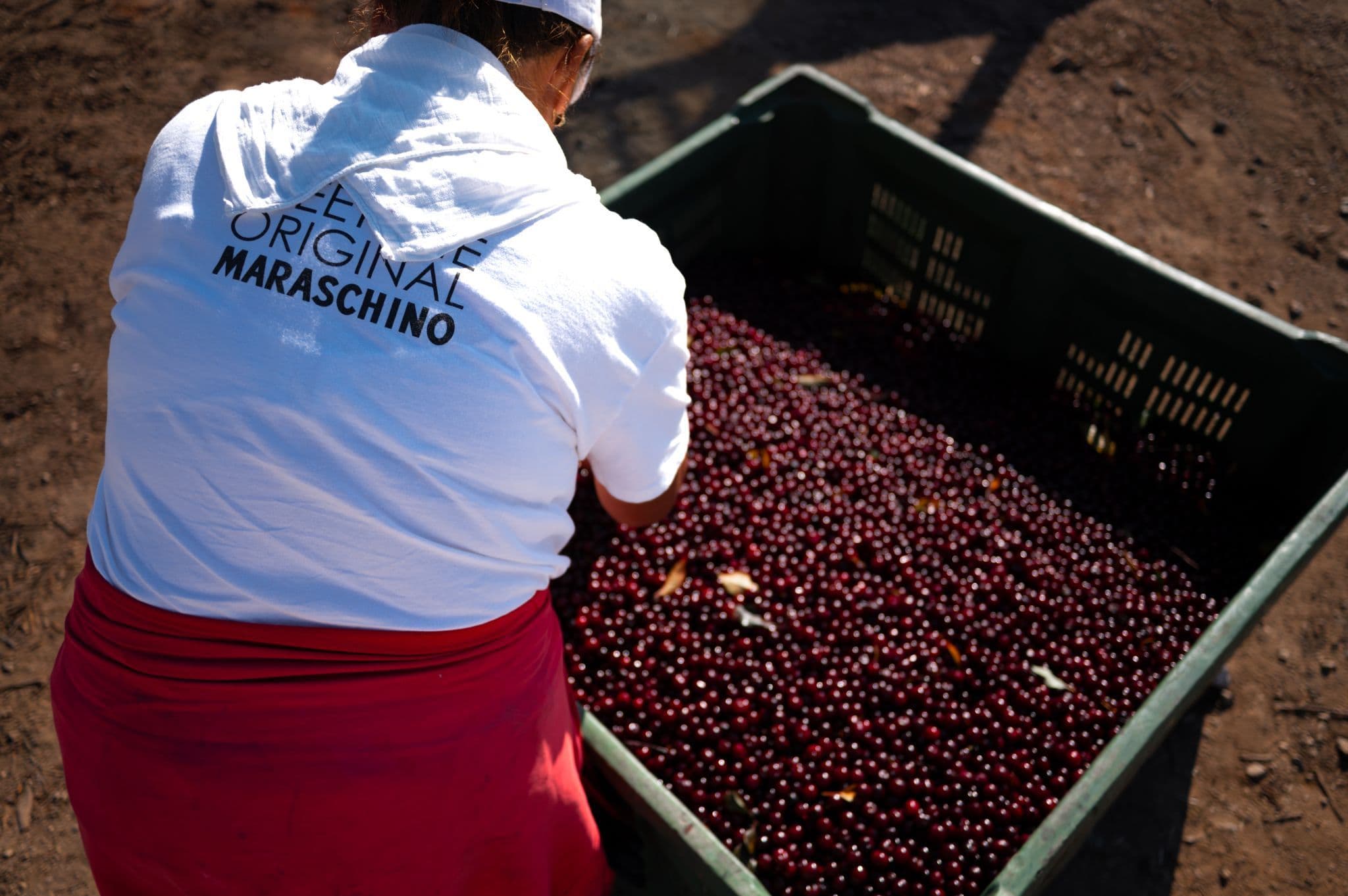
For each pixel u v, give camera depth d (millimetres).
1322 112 4352
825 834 2145
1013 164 4199
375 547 1126
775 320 3256
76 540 3104
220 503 1100
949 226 2922
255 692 1208
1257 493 2658
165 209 1085
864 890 2100
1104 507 2785
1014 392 3020
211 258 1059
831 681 2357
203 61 4570
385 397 1048
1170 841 2516
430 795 1342
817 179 3148
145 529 1152
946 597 2561
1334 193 4051
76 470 3268
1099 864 2480
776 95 3008
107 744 1270
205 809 1271
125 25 4703
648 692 2338
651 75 4598
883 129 2867
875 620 2520
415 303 1039
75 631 1277
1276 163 4172
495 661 1323
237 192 1056
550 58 1149
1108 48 4668
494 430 1091
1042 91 4504
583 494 2680
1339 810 2564
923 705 2342
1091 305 2730
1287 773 2625
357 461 1069
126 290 1129
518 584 1290
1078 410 2934
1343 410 2332
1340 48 4586
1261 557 2600
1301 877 2467
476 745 1355
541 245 1071
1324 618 2900
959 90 4508
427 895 1459
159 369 1074
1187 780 2611
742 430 2885
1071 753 2240
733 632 2469
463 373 1054
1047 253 2705
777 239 3371
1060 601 2529
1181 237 3918
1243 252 3869
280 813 1275
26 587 3004
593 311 1101
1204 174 4148
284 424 1055
